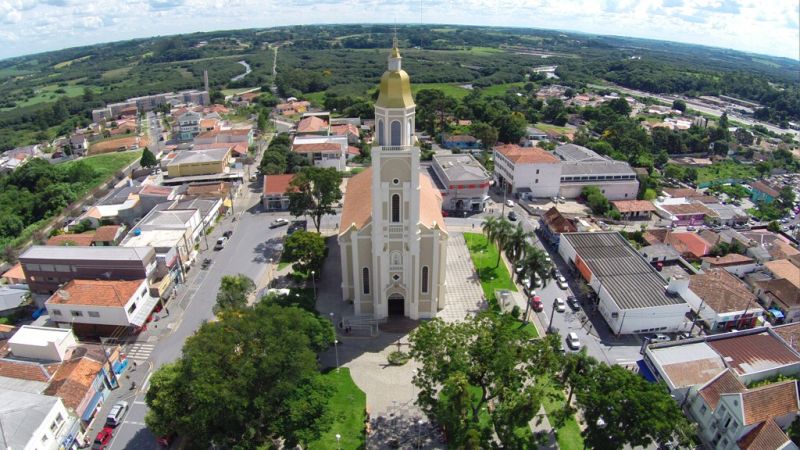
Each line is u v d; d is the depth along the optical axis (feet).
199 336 192.54
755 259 341.62
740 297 280.10
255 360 186.39
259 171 532.73
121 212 419.33
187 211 366.02
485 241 374.22
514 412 176.04
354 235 258.98
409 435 205.77
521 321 277.44
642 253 336.70
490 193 486.79
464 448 180.34
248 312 215.31
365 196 293.64
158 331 272.10
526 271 267.59
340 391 227.40
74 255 285.64
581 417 213.87
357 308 278.26
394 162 235.20
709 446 202.80
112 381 230.68
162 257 301.63
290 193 360.89
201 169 517.96
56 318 262.88
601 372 183.11
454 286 311.06
